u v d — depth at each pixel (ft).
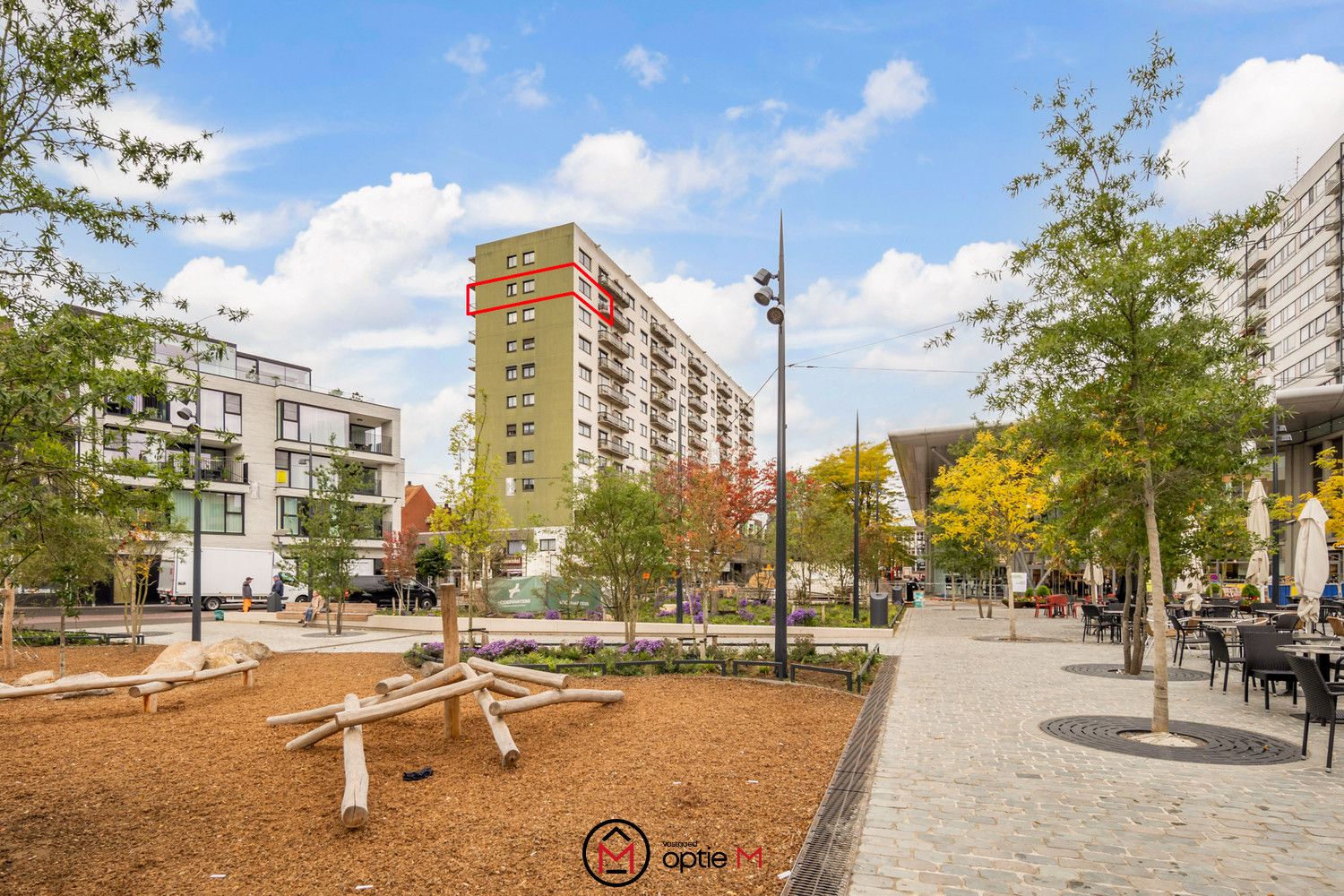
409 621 80.18
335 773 19.69
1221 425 26.50
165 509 20.29
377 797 17.72
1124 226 27.35
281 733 24.44
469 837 15.15
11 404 14.80
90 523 42.06
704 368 307.37
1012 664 44.96
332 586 75.51
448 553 85.87
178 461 18.66
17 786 18.78
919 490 192.03
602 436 209.26
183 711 29.09
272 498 148.15
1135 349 25.94
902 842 15.28
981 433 64.95
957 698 32.45
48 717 28.32
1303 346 196.95
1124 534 30.81
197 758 21.31
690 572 50.39
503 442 199.82
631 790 18.24
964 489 65.62
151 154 19.02
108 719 27.81
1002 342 28.99
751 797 17.93
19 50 16.96
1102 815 16.99
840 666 41.34
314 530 75.31
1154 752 22.93
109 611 113.19
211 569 127.75
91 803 17.39
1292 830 16.14
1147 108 27.32
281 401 151.64
